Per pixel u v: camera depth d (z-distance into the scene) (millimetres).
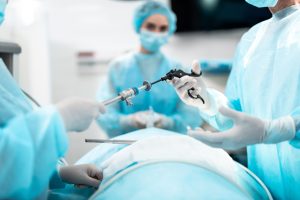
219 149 857
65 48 2596
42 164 614
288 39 872
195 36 2686
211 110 929
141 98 2094
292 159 830
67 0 2588
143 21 2141
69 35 2600
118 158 799
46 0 2551
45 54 2018
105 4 2631
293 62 836
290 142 764
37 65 1938
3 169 579
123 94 818
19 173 582
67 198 788
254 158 1006
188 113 2129
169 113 2164
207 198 610
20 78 1869
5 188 585
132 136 1015
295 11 927
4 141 585
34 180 618
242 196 653
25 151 582
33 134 612
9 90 741
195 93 888
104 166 843
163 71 2146
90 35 2623
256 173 999
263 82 914
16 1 1866
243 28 2521
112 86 2145
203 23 2633
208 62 2387
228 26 2568
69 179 826
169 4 2688
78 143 2211
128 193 630
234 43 2641
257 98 922
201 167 700
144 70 2168
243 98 1004
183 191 616
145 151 771
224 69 2400
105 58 2604
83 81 2605
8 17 1843
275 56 898
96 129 2387
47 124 621
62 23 2590
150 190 620
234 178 757
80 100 715
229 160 839
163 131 1075
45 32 2006
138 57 2193
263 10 2434
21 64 1869
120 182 667
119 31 2652
